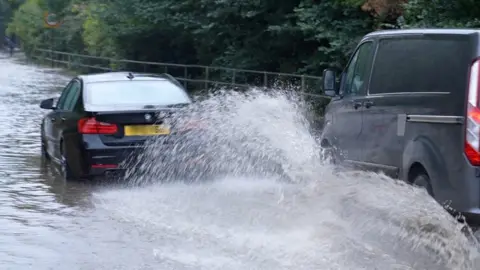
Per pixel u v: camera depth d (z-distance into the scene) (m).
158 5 33.59
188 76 35.91
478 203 7.61
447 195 7.89
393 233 8.47
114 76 13.21
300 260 7.85
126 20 36.12
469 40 7.83
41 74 45.22
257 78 29.61
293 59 28.55
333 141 10.80
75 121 12.11
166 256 8.11
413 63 8.71
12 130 18.59
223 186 11.81
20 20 64.75
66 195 11.29
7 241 8.73
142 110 11.95
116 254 8.22
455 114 7.81
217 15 29.53
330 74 10.70
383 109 9.20
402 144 8.73
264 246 8.35
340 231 8.62
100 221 9.69
